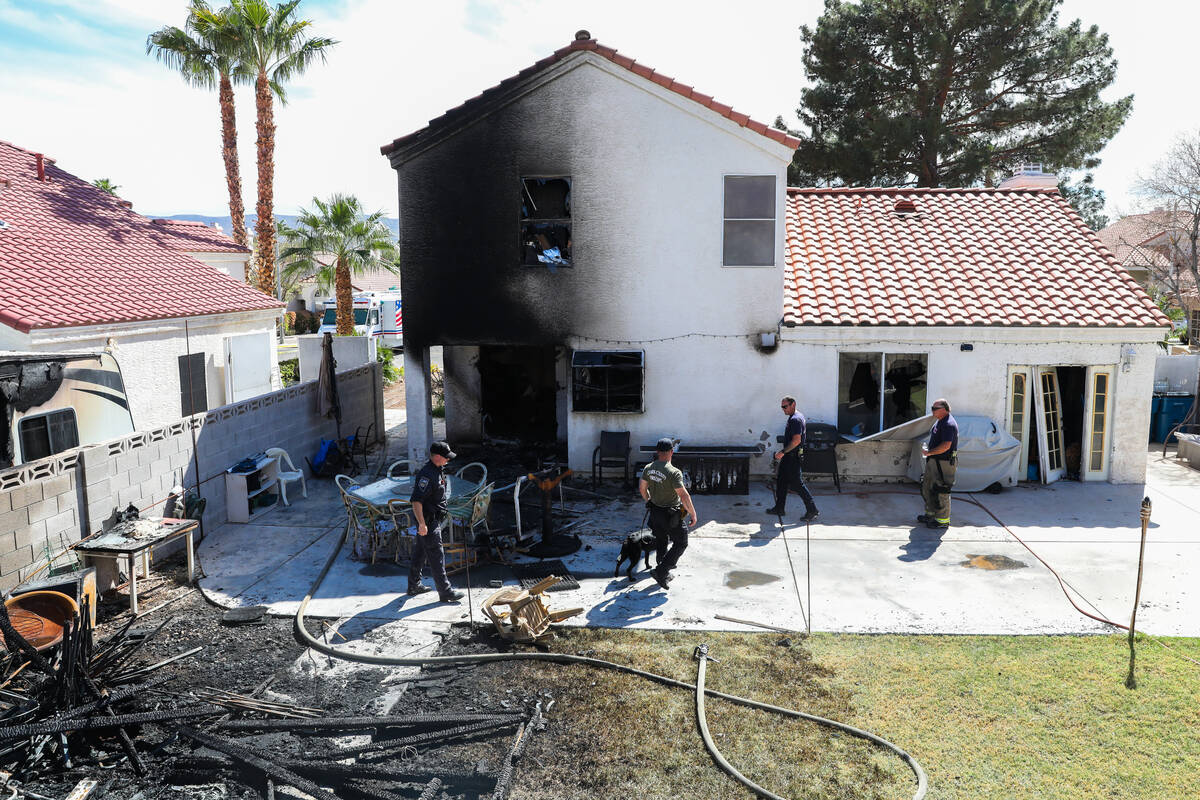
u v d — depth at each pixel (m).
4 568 7.72
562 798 5.48
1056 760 5.84
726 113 12.64
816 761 5.87
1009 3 25.75
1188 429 16.45
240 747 5.84
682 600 8.82
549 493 10.54
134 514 9.29
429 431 14.08
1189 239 32.59
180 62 27.95
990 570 9.57
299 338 19.39
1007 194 16.86
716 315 13.29
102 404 10.27
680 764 5.84
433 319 13.61
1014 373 13.21
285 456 12.70
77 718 5.98
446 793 5.52
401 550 10.32
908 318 13.01
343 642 7.82
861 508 12.12
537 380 16.77
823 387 13.34
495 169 13.12
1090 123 27.03
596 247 13.23
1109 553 10.10
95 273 15.81
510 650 7.66
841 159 28.28
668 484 8.91
